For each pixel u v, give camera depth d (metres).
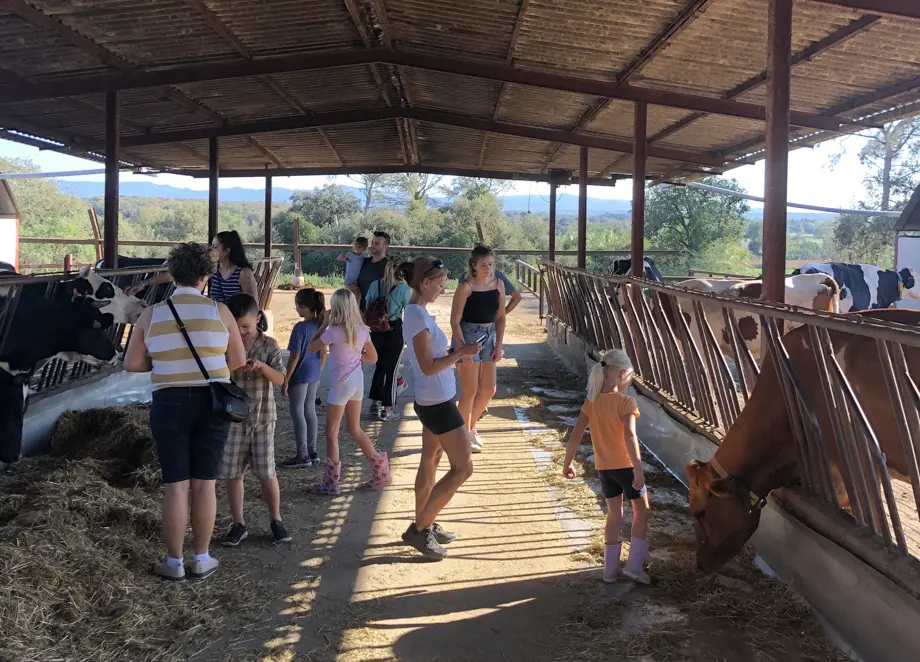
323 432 6.55
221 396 3.53
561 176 14.23
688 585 3.64
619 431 3.67
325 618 3.36
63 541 3.56
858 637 2.99
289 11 6.60
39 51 7.07
